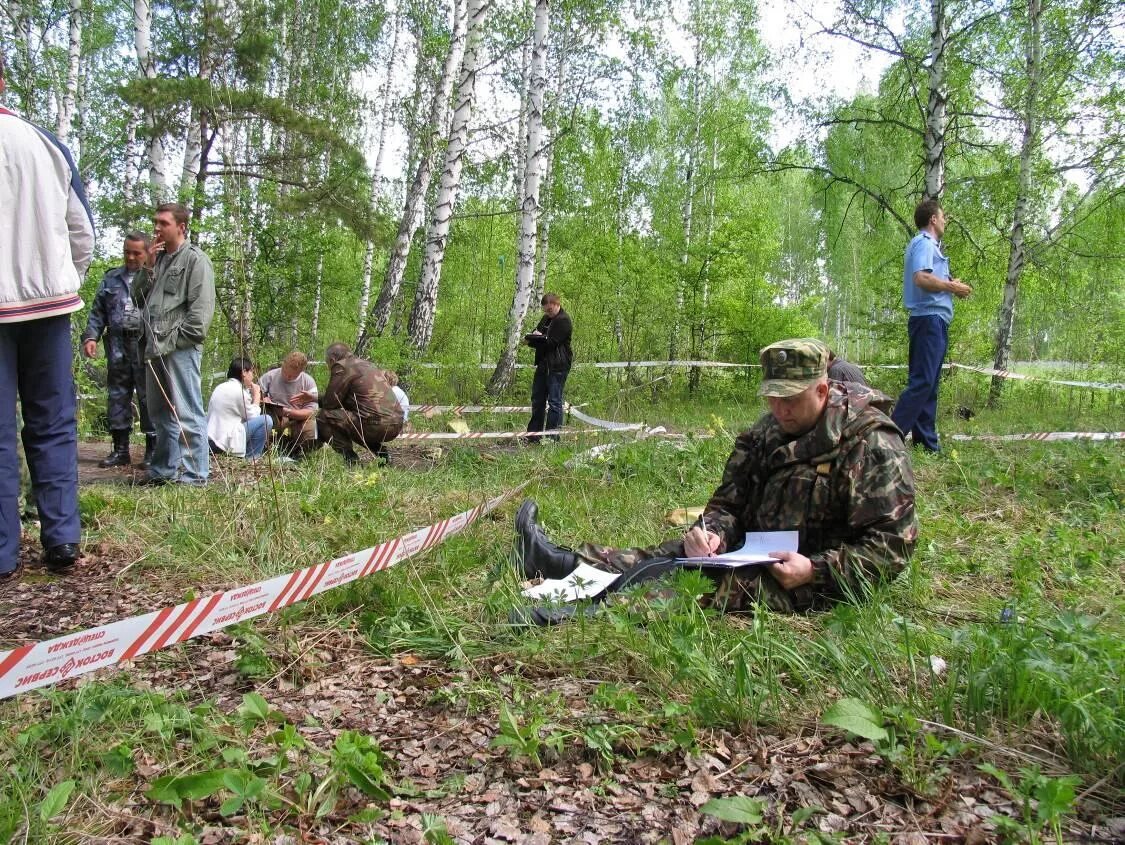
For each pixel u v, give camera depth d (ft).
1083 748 6.61
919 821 5.92
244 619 8.85
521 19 63.36
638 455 20.20
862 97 56.70
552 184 62.44
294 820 6.05
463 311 66.74
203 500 15.05
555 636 9.28
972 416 36.99
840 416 10.39
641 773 6.70
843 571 9.89
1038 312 65.87
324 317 70.18
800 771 6.55
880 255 64.75
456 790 6.47
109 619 10.06
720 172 63.36
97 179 67.31
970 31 41.52
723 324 55.01
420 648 9.36
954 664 8.04
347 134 67.77
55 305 11.26
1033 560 11.78
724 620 9.44
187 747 7.03
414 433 30.73
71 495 11.88
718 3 65.36
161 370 17.70
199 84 39.58
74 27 50.37
